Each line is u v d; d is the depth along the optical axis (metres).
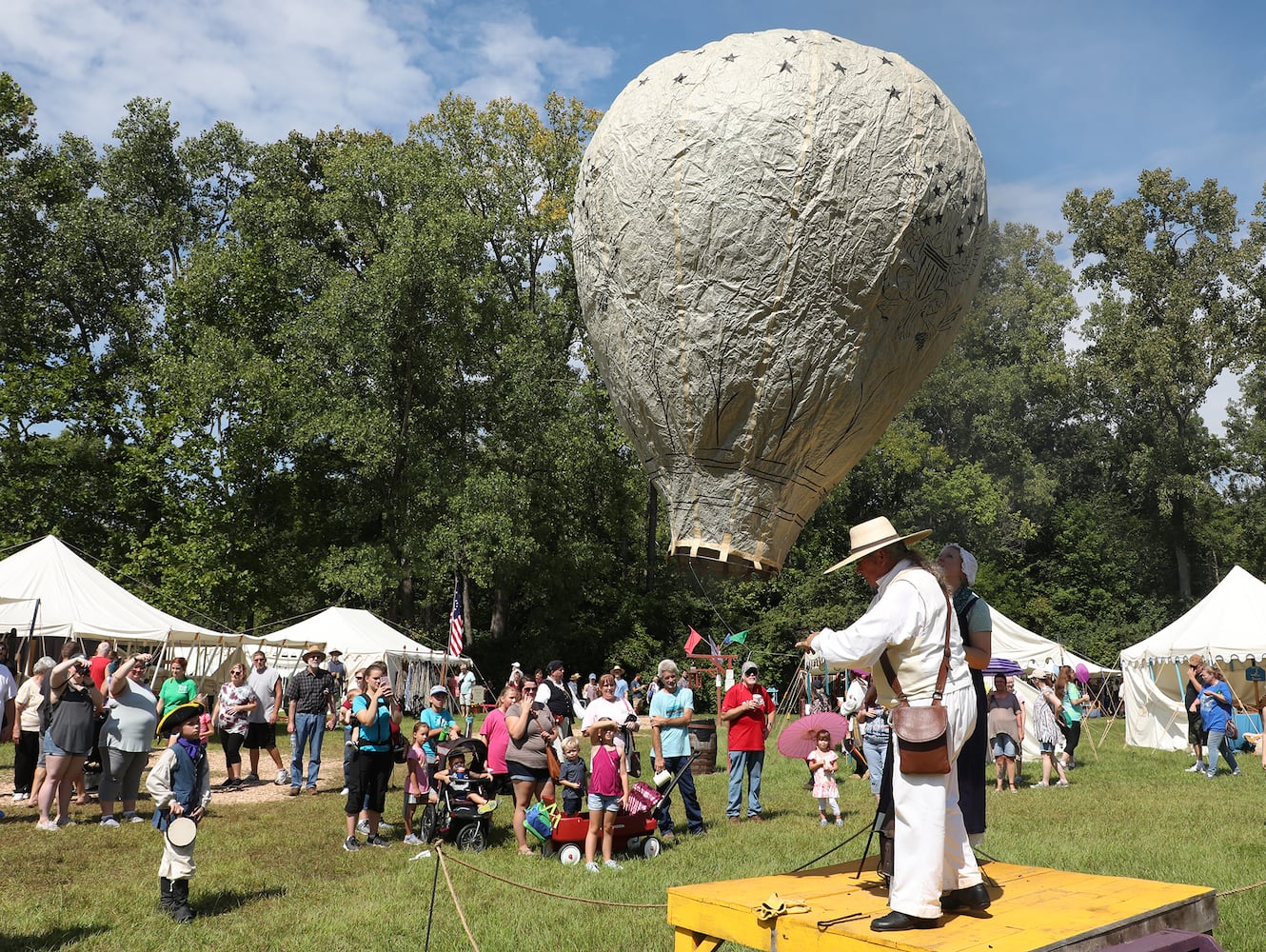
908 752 3.13
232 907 7.00
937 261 6.92
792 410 6.93
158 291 38.66
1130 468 44.91
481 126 37.53
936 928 3.08
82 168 38.69
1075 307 45.47
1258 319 41.84
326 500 36.44
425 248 29.83
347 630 24.62
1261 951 5.60
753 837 9.72
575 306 37.44
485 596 43.28
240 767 14.83
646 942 6.08
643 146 7.05
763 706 11.25
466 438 35.00
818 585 38.16
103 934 6.19
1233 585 20.14
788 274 6.71
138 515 33.50
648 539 42.47
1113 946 3.14
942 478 40.22
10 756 15.12
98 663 12.16
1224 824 10.10
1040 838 9.31
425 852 8.88
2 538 30.64
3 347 33.25
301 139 39.50
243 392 31.53
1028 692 17.52
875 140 6.76
